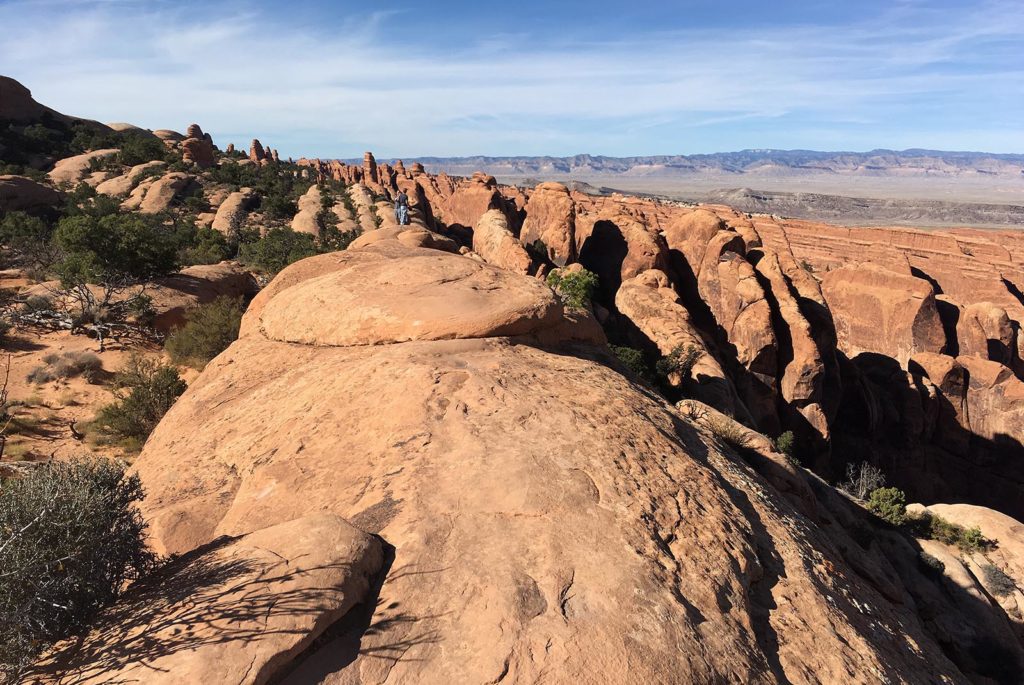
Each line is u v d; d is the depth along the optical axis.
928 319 73.31
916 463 55.03
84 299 34.84
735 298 50.16
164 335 34.50
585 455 8.27
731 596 6.64
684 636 5.71
